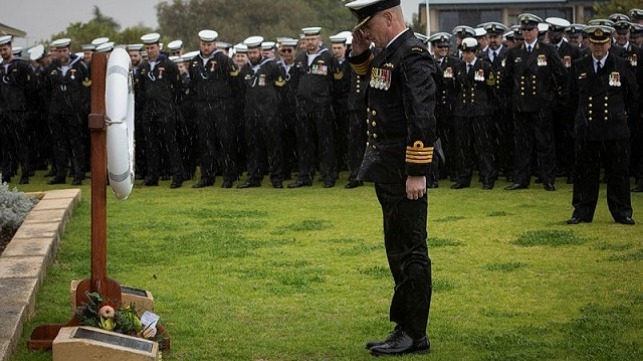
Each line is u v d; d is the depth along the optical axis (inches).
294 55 1158.3
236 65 1148.5
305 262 647.1
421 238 426.0
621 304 517.3
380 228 791.1
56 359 381.7
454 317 498.6
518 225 784.3
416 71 413.4
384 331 473.7
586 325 473.7
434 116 411.5
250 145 1139.9
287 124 1166.3
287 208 928.9
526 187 1058.1
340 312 514.9
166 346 442.9
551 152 1034.7
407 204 422.0
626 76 768.3
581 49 1079.0
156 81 1156.5
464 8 2082.9
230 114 1142.3
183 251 696.4
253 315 510.9
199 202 989.8
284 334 472.7
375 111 426.3
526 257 649.6
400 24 424.8
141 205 965.2
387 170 423.5
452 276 594.9
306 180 1136.8
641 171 1016.9
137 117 1231.5
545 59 1021.8
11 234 717.3
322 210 909.2
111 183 428.8
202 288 576.1
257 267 635.5
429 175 417.4
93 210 435.2
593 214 789.9
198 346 452.8
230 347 450.3
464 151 1078.4
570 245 689.6
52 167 1278.3
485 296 543.2
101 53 430.3
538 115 1030.4
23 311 462.6
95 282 437.1
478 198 976.3
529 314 502.0
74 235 741.9
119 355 384.5
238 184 1159.0
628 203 780.6
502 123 1100.5
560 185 1079.0
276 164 1133.7
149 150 1173.1
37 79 1222.3
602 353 426.6
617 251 664.4
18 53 1315.2
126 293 462.3
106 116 423.8
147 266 646.5
